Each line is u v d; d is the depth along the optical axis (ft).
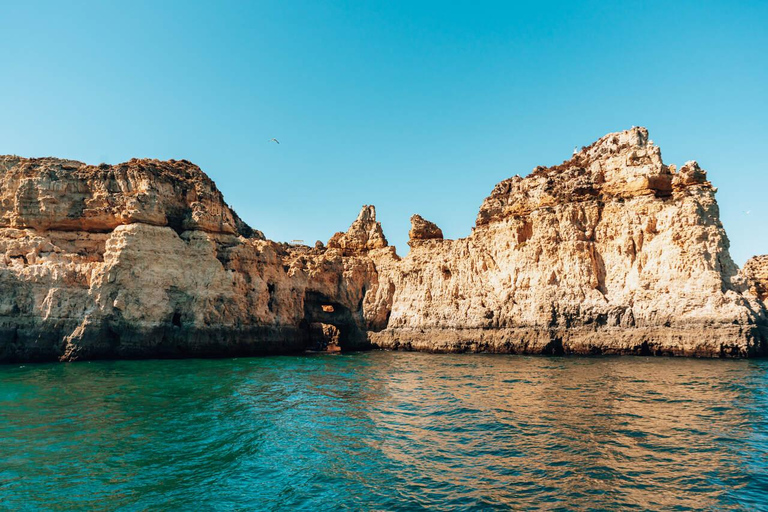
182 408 85.10
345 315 226.99
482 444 63.31
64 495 49.65
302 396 96.58
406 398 94.07
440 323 200.44
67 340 151.84
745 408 77.51
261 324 184.75
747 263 205.46
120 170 171.32
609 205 173.47
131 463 58.44
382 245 239.91
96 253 167.02
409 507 45.70
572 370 122.31
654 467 53.72
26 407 85.71
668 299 151.94
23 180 167.02
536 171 205.67
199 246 175.11
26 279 153.79
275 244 232.73
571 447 60.70
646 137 179.83
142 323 157.89
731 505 44.62
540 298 172.86
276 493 49.70
